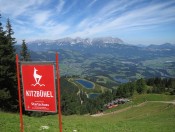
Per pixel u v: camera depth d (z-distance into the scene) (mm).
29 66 10062
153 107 78375
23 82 10266
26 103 10344
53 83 9750
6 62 40750
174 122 34656
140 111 75688
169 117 44688
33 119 21125
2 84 41188
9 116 20531
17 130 15688
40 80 9945
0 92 38406
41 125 18125
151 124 30750
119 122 30062
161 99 115438
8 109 42344
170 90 159250
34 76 10008
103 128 22234
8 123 17406
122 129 23578
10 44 42531
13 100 43500
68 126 20141
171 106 70812
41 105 10109
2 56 40094
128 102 115438
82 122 24500
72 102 134875
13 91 43031
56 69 9195
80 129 19703
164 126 29406
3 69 39094
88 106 151875
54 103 9875
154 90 154500
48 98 9945
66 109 111062
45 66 9773
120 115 73312
